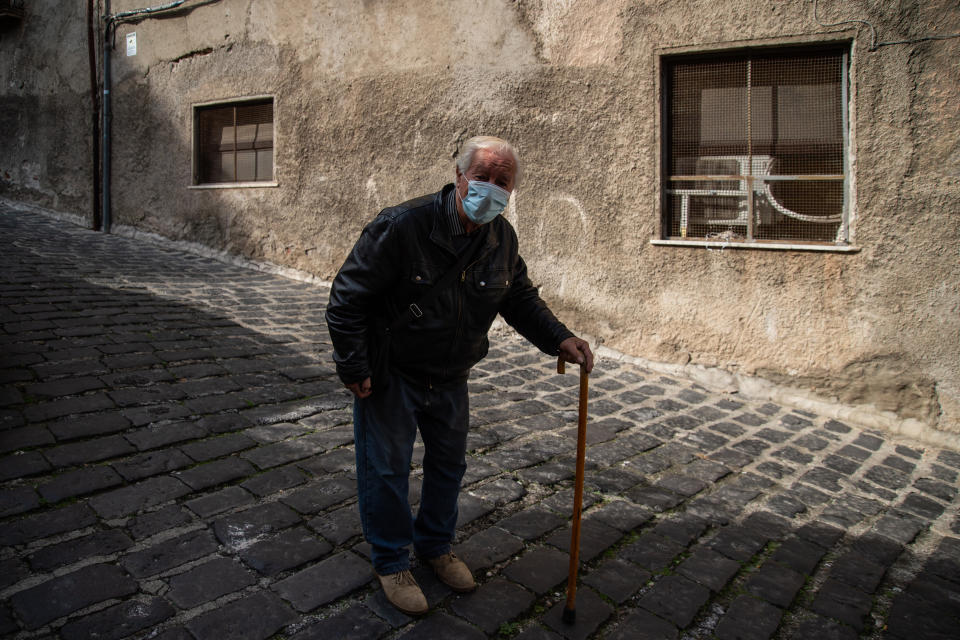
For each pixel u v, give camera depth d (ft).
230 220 26.81
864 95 15.23
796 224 16.51
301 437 11.36
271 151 25.90
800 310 16.24
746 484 11.55
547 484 10.68
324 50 23.76
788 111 16.44
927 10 14.47
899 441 14.74
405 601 7.03
